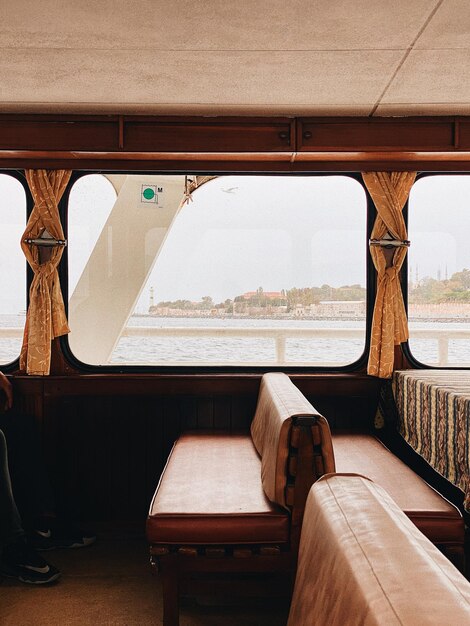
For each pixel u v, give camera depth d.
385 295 3.79
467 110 3.45
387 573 0.87
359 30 2.45
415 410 3.32
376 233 3.81
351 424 3.87
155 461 3.86
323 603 1.04
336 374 3.89
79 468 3.84
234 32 2.46
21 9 2.26
